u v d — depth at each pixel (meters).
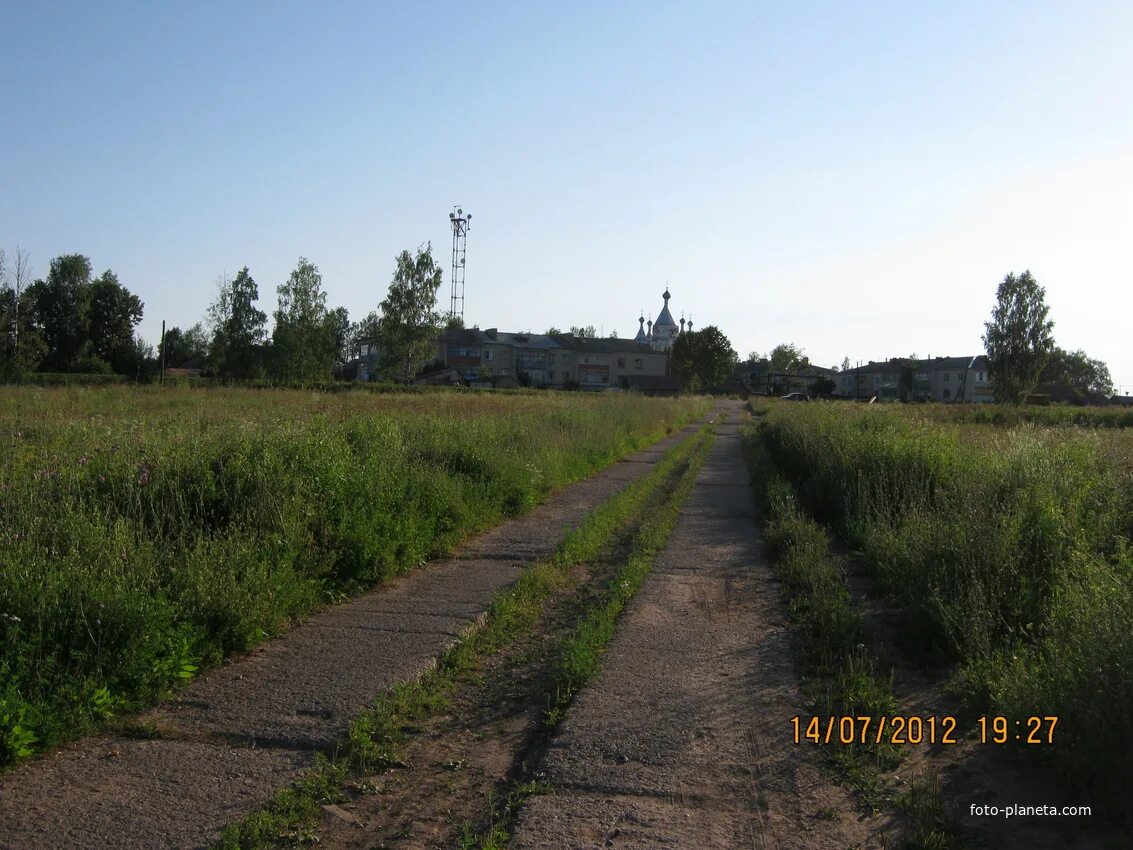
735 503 13.83
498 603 7.12
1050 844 3.58
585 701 5.07
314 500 7.84
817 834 3.65
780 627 6.65
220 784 3.98
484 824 3.72
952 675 5.45
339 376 104.81
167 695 4.99
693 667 5.70
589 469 17.70
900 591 7.14
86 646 4.82
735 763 4.30
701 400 65.81
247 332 73.19
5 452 9.38
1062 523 7.13
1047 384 98.94
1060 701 4.17
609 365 110.06
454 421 15.13
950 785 4.09
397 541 8.25
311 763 4.22
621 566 8.91
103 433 10.83
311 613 6.79
